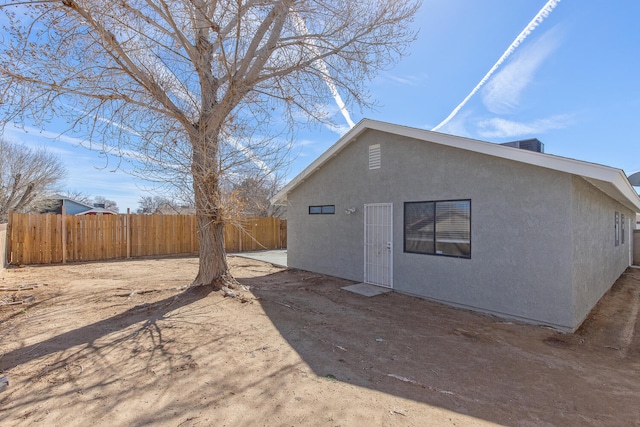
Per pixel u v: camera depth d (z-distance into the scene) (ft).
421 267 23.86
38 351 13.25
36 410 9.14
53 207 87.71
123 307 19.27
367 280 28.17
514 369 12.72
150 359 12.51
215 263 22.75
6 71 15.26
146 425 8.45
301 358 12.89
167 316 17.53
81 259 41.29
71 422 8.57
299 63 20.84
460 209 21.62
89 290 23.95
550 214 17.66
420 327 17.53
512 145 24.17
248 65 20.52
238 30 17.39
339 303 22.06
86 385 10.57
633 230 48.24
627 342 16.22
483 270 20.40
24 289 24.39
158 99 19.04
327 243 32.40
